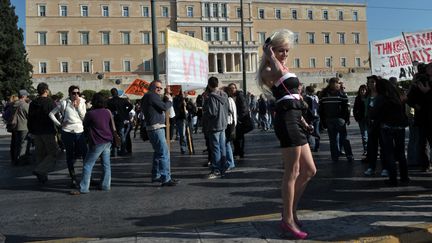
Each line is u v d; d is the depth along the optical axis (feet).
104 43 269.23
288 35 16.33
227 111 32.17
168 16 275.59
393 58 40.55
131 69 272.51
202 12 279.49
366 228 17.33
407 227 17.28
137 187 29.76
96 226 20.58
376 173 31.37
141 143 65.36
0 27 190.80
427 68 25.80
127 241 16.74
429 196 22.77
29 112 32.14
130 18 272.51
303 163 16.35
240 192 26.86
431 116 25.93
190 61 35.14
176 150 52.06
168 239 16.74
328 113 36.81
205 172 34.83
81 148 30.32
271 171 34.09
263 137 65.98
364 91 39.55
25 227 20.84
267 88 16.61
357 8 318.24
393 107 26.45
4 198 27.71
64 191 29.32
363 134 39.93
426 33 38.78
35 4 258.57
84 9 266.16
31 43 257.96
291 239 16.19
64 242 17.47
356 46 317.01
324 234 16.70
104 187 29.17
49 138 32.19
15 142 43.80
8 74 190.08
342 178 30.07
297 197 16.93
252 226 17.99
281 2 297.12
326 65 308.40
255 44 284.82
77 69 264.31
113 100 47.11
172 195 26.73
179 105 47.44
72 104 30.22
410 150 33.63
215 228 17.95
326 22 309.01
